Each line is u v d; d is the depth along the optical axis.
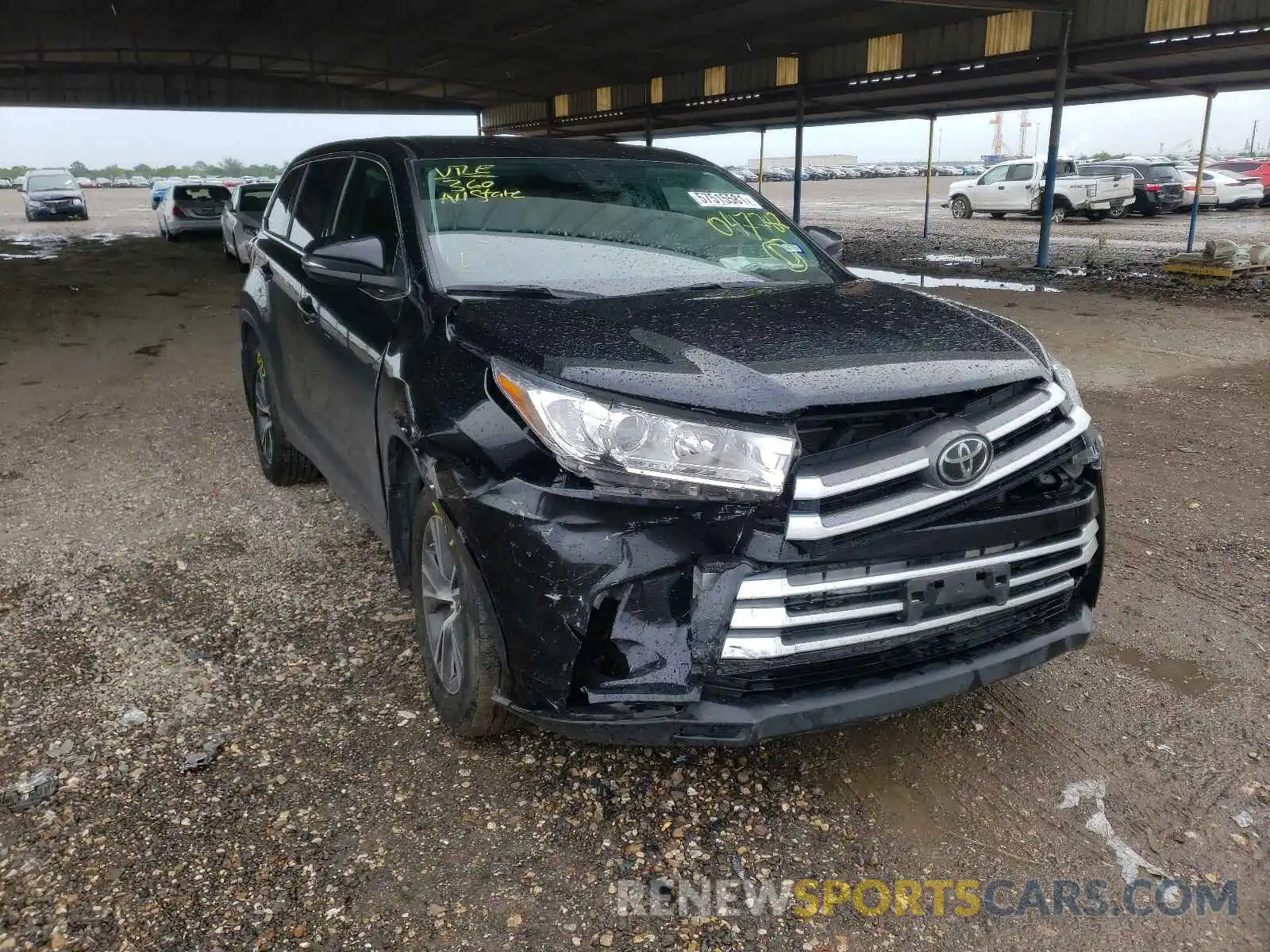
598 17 18.44
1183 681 3.26
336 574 3.99
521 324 2.62
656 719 2.29
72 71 28.41
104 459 5.52
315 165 4.44
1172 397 7.06
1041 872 2.39
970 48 16.91
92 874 2.33
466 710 2.68
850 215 31.36
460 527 2.45
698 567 2.23
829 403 2.23
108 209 36.66
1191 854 2.45
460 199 3.36
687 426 2.19
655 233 3.46
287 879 2.33
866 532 2.27
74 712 3.00
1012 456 2.43
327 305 3.66
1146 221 26.45
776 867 2.40
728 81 23.52
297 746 2.85
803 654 2.30
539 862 2.40
